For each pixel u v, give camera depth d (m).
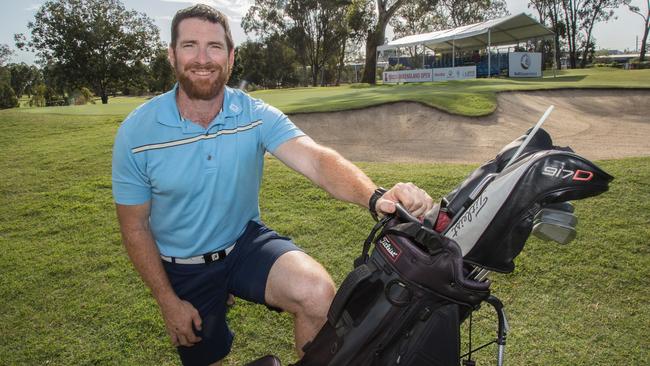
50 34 52.69
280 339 3.22
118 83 57.19
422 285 1.42
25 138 11.38
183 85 2.08
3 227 5.31
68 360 3.12
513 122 11.43
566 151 1.33
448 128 11.11
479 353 2.95
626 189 4.88
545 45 49.28
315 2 53.62
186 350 2.49
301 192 5.54
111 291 3.87
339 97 16.38
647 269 3.64
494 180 1.38
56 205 5.86
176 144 2.15
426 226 1.53
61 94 58.91
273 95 22.38
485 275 1.49
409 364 1.48
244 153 2.23
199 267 2.32
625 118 12.50
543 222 1.37
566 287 3.55
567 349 2.96
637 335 3.05
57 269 4.25
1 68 71.81
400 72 29.66
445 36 28.47
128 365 3.04
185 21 2.06
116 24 53.81
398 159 8.90
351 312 1.56
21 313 3.65
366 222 4.63
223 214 2.26
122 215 2.25
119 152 2.19
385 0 37.38
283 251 2.18
